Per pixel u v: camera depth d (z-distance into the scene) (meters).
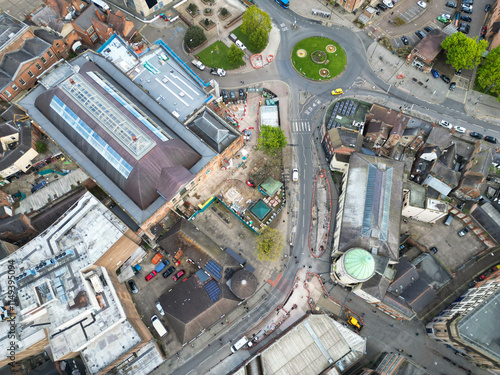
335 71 138.25
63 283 88.44
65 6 132.62
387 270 101.19
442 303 106.44
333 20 148.62
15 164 112.88
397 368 92.69
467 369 99.25
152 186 103.38
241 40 143.50
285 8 150.50
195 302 99.00
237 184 118.38
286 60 140.12
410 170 121.06
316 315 97.31
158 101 120.62
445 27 141.25
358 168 109.38
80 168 112.62
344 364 92.94
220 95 131.75
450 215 115.94
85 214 97.62
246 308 104.38
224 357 99.38
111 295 90.88
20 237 106.25
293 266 109.44
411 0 152.88
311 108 131.50
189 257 105.12
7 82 119.19
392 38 145.50
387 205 102.75
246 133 125.44
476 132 128.12
